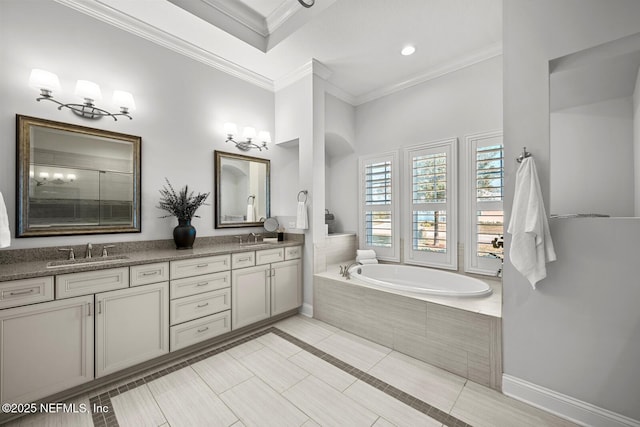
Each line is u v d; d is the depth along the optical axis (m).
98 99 2.23
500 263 2.78
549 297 1.66
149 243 2.50
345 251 3.94
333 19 2.37
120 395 1.79
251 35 2.76
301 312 3.31
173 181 2.69
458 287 2.85
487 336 1.88
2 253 1.82
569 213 2.46
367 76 3.39
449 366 2.06
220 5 2.48
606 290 1.50
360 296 2.66
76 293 1.72
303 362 2.20
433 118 3.28
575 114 2.44
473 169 2.95
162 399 1.76
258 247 2.79
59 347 1.67
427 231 3.31
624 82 2.06
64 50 2.09
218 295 2.47
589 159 2.37
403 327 2.33
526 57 1.73
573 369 1.59
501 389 1.82
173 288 2.18
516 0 1.76
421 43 2.72
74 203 2.11
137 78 2.46
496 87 2.81
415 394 1.81
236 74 3.19
